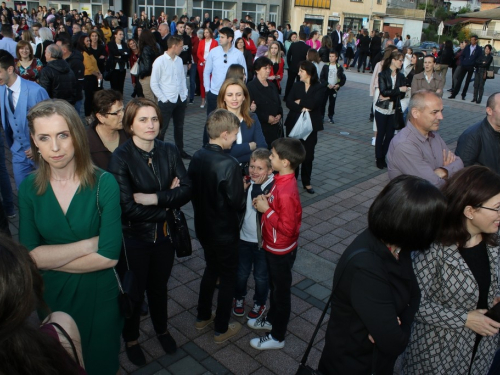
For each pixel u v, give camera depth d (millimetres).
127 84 13023
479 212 1922
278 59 9992
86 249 2078
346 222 5227
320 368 1943
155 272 2795
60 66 6281
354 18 41469
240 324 3291
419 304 1896
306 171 5965
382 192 1733
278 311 2996
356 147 8344
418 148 3092
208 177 2729
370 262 1670
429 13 60531
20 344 1058
